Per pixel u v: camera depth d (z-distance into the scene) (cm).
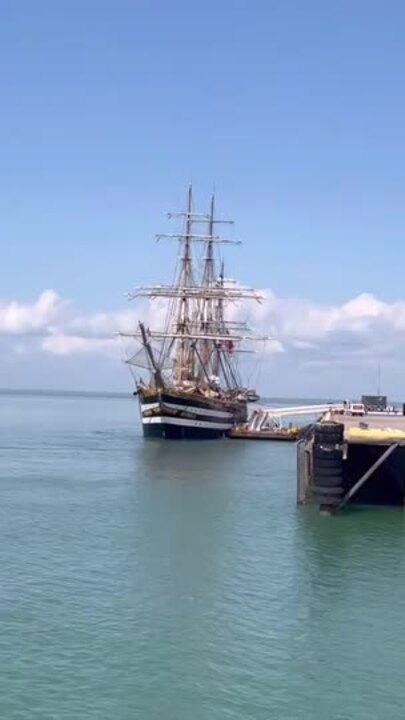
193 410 12544
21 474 7675
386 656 2869
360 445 5522
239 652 2875
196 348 14925
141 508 5666
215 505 5819
